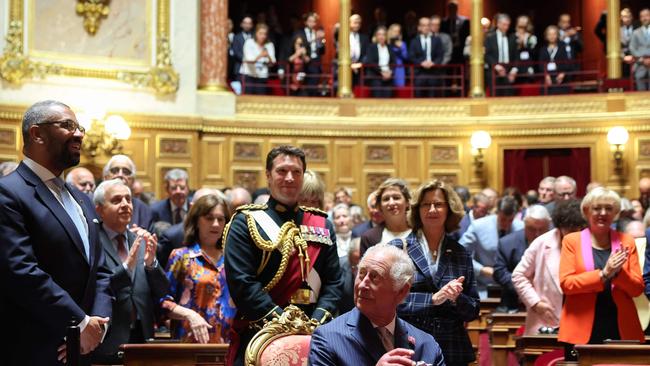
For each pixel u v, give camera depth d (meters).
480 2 16.30
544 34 18.64
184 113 14.97
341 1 16.19
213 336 6.52
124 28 14.75
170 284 6.61
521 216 11.41
